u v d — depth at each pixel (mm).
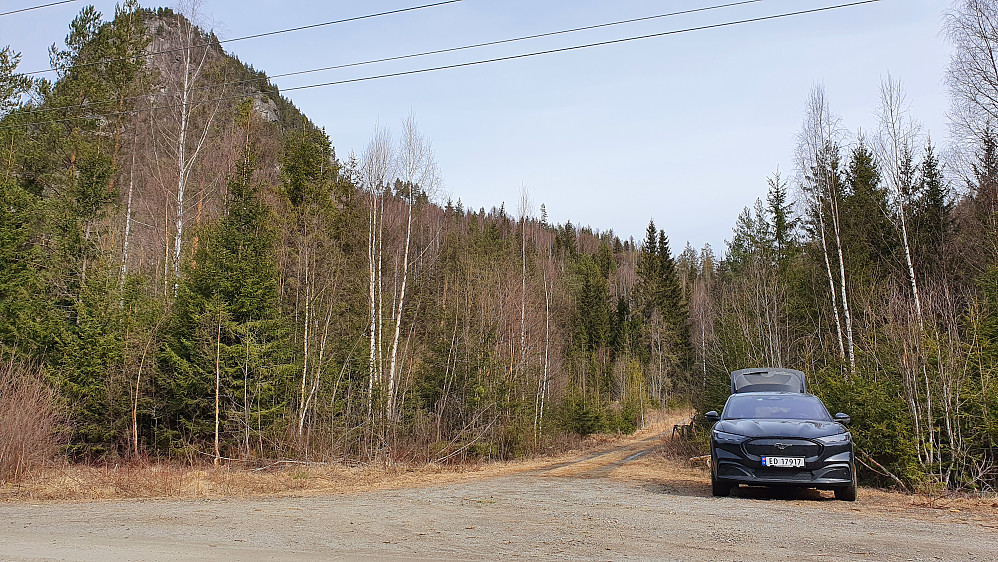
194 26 28047
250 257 20359
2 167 24375
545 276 41125
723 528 6797
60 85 29312
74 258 21766
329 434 20094
